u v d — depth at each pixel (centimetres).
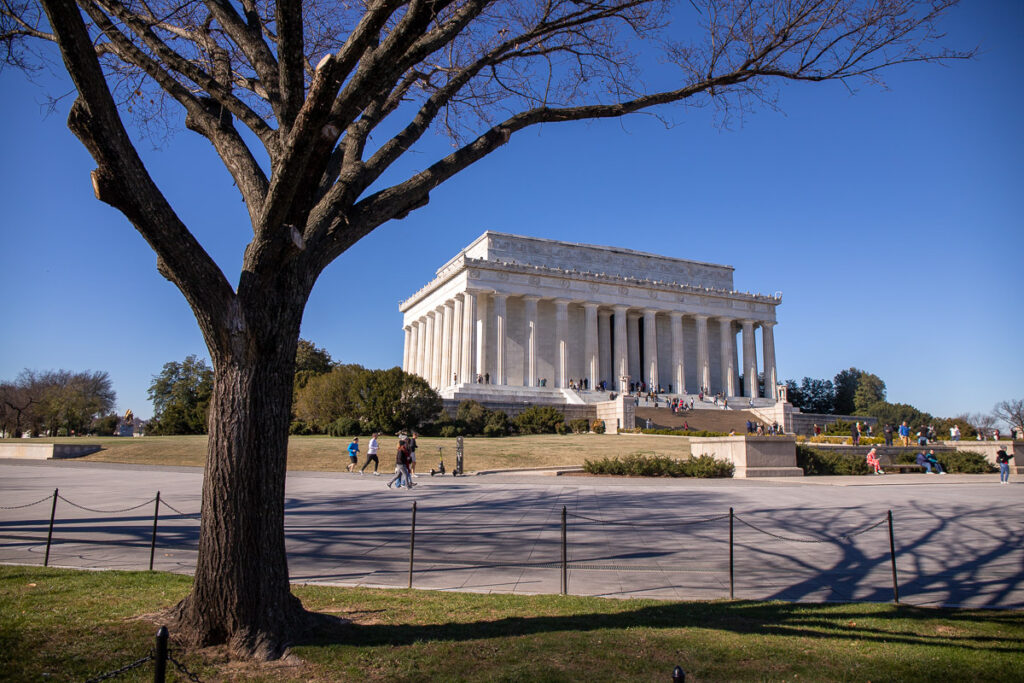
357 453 3759
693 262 9519
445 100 938
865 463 3681
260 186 801
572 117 977
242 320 705
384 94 955
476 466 3791
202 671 646
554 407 6862
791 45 945
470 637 761
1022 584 1105
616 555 1320
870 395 11638
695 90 1009
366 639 747
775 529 1612
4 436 9650
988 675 671
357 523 1700
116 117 636
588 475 3328
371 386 5916
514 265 7900
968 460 4109
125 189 638
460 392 7062
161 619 802
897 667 689
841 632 809
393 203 832
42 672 638
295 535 1528
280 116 804
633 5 923
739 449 3253
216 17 907
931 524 1686
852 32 925
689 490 2506
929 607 948
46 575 1070
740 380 9694
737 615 884
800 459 3441
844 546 1423
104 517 1758
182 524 1655
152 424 8450
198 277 683
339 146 903
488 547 1391
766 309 9256
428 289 9044
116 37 791
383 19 623
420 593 995
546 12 949
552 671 655
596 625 817
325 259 795
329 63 605
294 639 724
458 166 878
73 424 9300
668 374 9044
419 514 1858
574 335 8681
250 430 717
